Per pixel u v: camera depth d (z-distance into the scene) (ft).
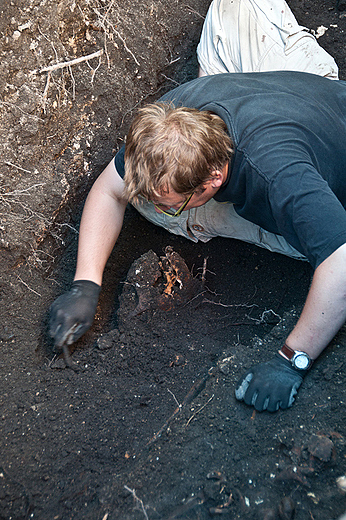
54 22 6.39
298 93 4.99
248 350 5.43
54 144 6.53
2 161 5.92
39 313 5.82
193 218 6.63
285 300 6.66
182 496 4.22
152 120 4.21
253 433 4.58
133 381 5.49
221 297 6.75
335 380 4.77
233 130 4.61
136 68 7.49
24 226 5.93
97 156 7.01
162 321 6.17
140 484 4.35
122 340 5.80
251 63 7.00
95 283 5.48
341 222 3.91
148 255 6.10
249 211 5.23
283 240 6.52
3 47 5.99
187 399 5.23
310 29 8.87
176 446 4.63
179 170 4.14
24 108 6.09
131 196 4.59
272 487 4.18
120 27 7.24
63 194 6.46
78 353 5.66
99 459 4.68
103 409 5.12
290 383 4.65
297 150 4.38
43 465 4.55
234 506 4.07
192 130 4.16
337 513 3.87
